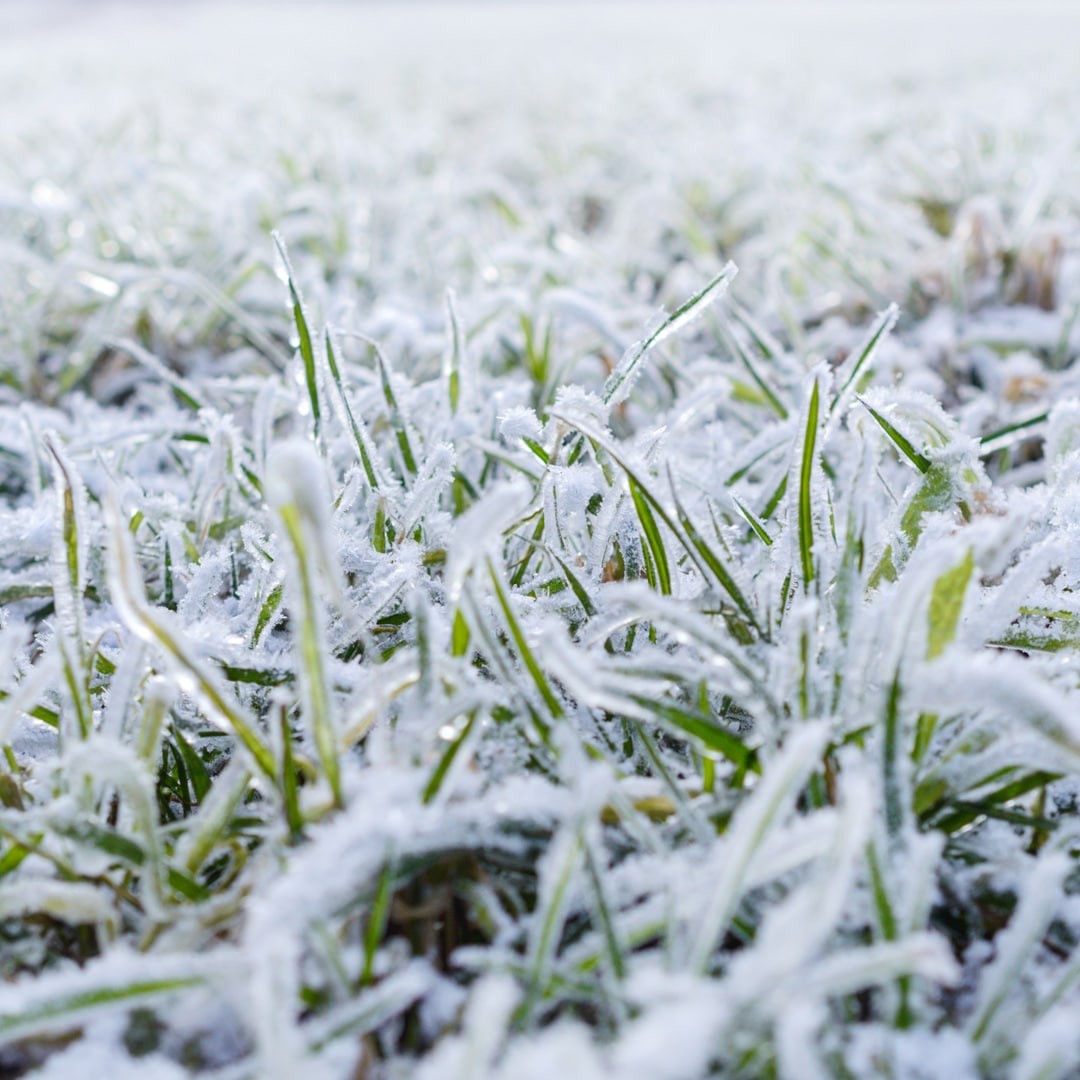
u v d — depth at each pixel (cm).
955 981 20
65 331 47
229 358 45
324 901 19
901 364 40
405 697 23
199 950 21
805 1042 17
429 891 21
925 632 21
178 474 37
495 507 20
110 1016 19
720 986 17
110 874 21
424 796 21
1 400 42
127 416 40
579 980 19
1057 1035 17
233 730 21
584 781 19
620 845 22
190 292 48
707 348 46
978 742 21
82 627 23
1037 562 22
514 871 21
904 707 21
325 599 27
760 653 23
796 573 25
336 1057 18
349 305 39
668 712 21
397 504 30
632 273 54
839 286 48
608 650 26
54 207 53
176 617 25
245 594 28
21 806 23
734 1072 18
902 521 27
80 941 21
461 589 21
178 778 24
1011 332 41
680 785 22
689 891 19
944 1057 18
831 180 49
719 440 33
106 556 30
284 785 20
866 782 18
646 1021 16
